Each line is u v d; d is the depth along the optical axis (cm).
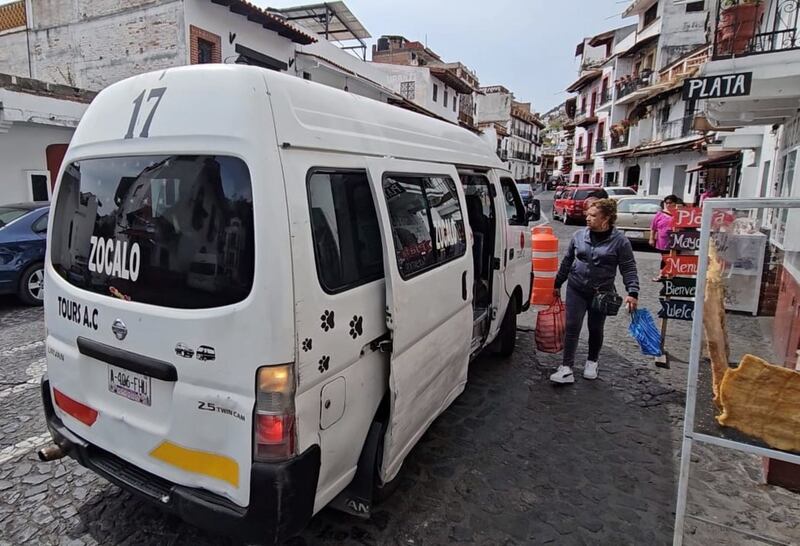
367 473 247
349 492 253
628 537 268
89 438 250
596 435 377
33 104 999
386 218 248
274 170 190
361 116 257
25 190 1075
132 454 230
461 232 347
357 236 234
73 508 284
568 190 2336
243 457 195
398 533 267
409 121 315
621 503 297
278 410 189
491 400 434
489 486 310
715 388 251
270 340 187
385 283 247
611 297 445
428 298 287
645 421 400
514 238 513
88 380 247
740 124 881
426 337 290
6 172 1042
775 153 930
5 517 275
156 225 213
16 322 641
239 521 197
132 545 255
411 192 285
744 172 1128
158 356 212
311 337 200
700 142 1794
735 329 302
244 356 190
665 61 2617
